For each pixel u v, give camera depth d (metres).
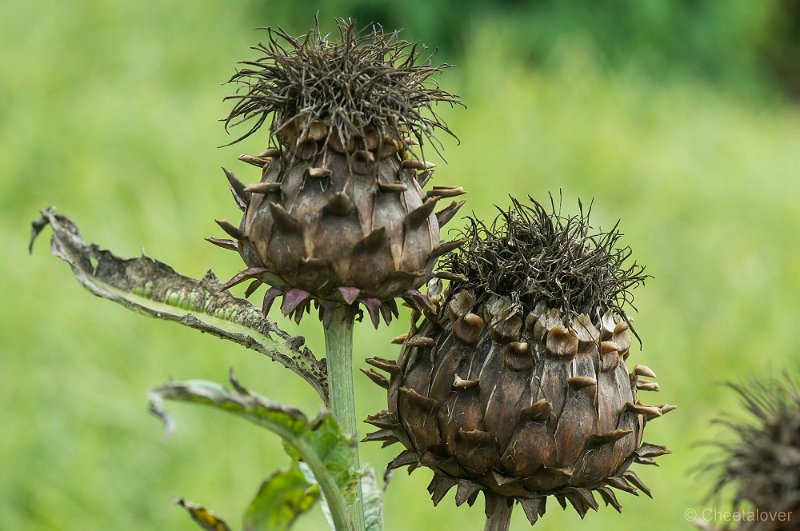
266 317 5.48
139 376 12.91
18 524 11.32
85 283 5.86
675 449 12.76
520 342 5.21
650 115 25.25
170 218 16.06
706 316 16.30
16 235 16.06
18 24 23.31
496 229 5.59
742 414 13.56
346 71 5.14
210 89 21.95
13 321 13.84
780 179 21.78
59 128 18.50
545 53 27.55
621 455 5.32
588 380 5.17
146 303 5.86
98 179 17.02
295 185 5.16
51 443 12.14
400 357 5.57
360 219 5.09
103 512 11.48
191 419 12.41
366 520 6.08
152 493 11.74
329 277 5.09
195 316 5.87
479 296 5.39
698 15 31.06
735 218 19.42
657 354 14.59
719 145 23.94
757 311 16.11
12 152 17.69
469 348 5.32
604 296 5.41
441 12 27.59
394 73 5.20
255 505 6.12
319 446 4.99
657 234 17.92
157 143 18.17
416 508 11.38
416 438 5.34
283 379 12.95
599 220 18.02
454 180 18.08
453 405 5.23
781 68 38.91
